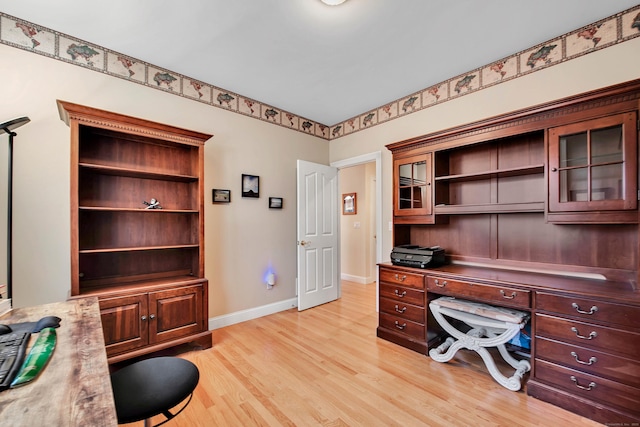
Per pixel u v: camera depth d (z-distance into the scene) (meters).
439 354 2.31
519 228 2.41
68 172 2.23
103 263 2.37
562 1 1.85
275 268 3.59
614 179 1.85
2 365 0.83
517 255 2.42
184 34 2.19
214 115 3.04
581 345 1.66
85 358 0.93
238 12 1.94
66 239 2.21
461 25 2.08
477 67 2.67
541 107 2.01
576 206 1.90
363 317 3.39
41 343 1.01
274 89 3.12
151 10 1.93
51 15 1.99
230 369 2.21
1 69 2.00
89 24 2.08
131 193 2.52
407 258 2.64
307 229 3.74
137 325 2.20
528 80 2.37
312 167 3.83
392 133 3.43
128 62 2.50
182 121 2.81
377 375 2.12
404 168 2.90
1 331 1.09
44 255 2.12
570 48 2.17
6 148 1.95
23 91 2.06
